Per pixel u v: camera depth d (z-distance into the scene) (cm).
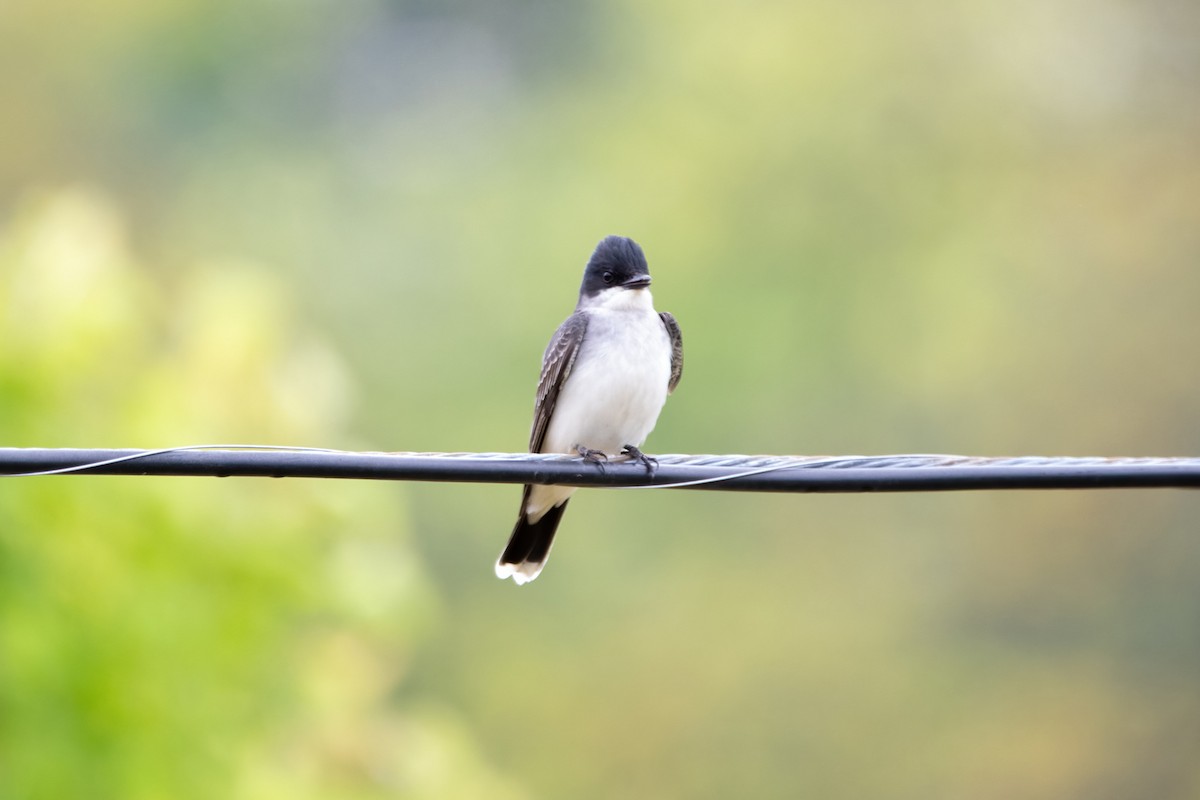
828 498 2178
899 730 2073
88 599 950
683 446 2238
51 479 946
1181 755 2066
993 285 2262
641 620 2112
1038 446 2181
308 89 3150
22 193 2709
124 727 948
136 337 1029
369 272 2631
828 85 2391
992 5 2422
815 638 2100
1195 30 2412
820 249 2328
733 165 2367
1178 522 2095
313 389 1073
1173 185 2259
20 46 2855
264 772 1014
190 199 2878
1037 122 2417
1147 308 2198
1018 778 2053
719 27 2489
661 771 2047
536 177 2650
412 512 2109
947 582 2159
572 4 3338
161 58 3006
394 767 1066
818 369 2270
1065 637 2133
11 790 916
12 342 966
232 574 991
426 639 2053
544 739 2066
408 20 3341
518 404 2294
